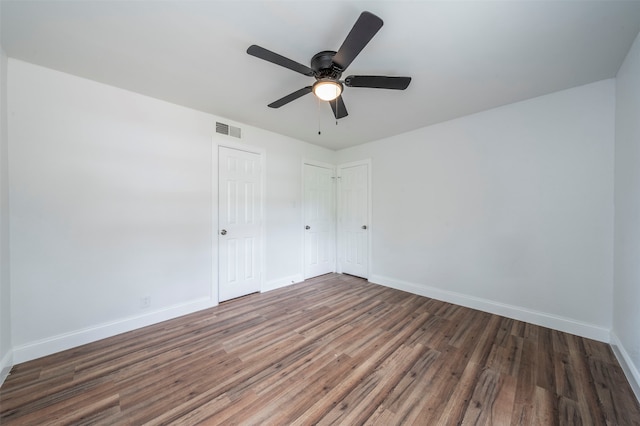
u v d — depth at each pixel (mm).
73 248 2102
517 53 1785
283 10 1413
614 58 1854
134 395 1558
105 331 2236
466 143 2959
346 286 3746
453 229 3080
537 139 2490
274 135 3604
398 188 3646
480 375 1742
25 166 1906
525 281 2576
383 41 1652
